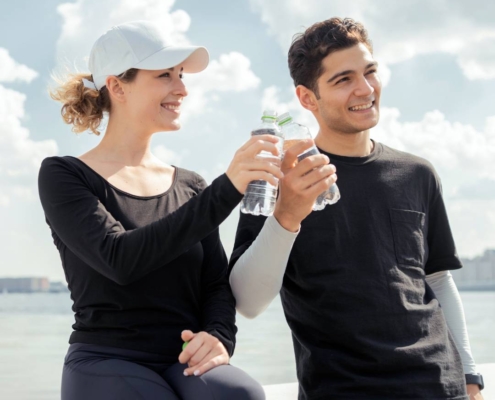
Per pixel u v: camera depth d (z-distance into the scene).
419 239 1.83
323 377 1.72
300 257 1.76
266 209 1.56
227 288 1.75
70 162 1.64
